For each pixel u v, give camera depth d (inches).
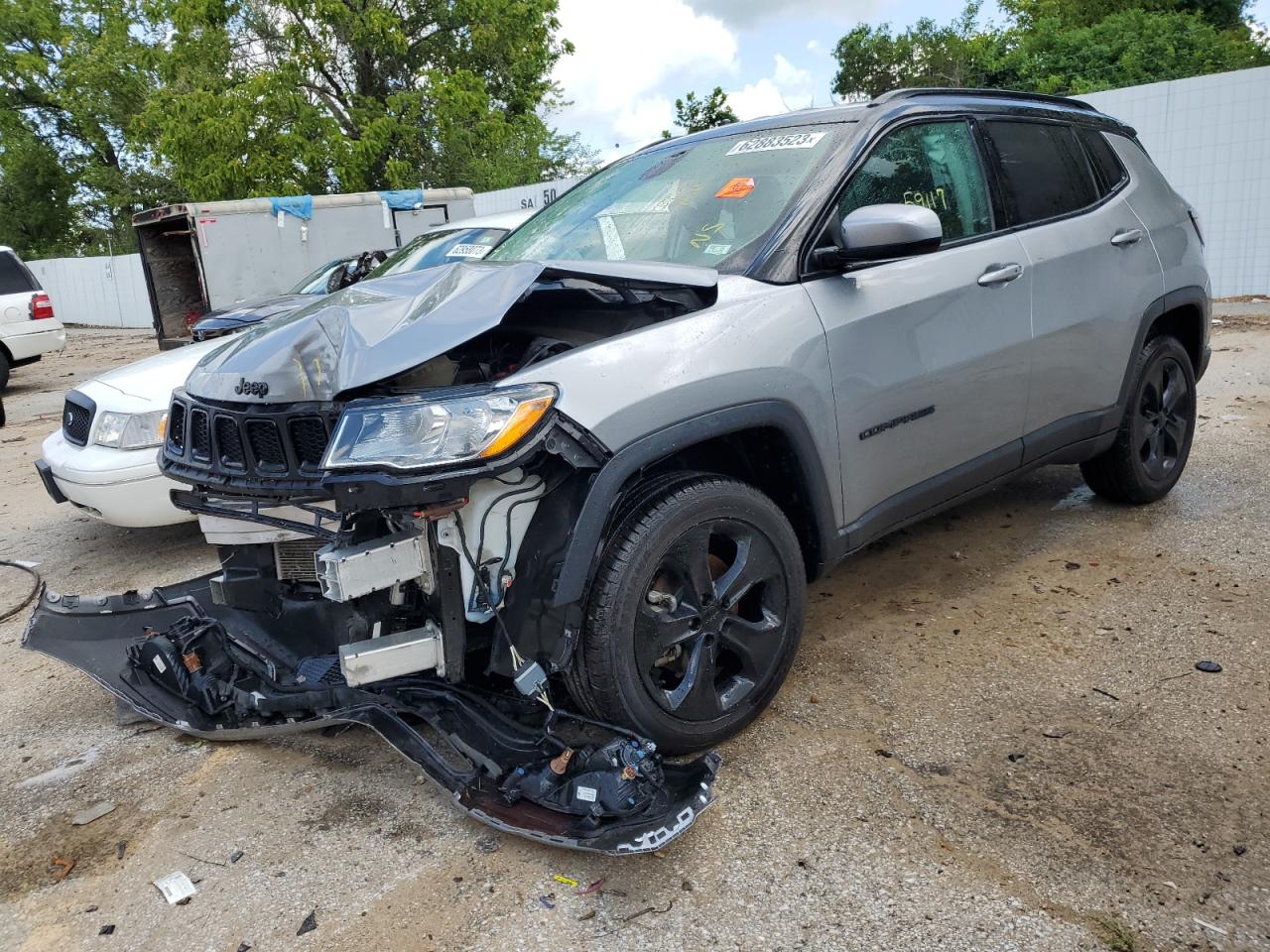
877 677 126.7
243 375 99.4
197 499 114.4
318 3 831.7
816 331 114.2
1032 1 1355.8
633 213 137.2
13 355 524.4
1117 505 187.5
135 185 1445.6
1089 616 141.5
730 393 104.3
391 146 916.6
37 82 1545.3
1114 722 113.0
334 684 112.7
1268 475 198.8
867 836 94.7
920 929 82.0
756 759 109.1
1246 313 428.5
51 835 104.3
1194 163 494.0
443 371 102.0
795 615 115.5
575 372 96.0
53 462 196.7
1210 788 99.4
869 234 111.0
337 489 89.2
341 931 85.7
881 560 168.2
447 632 98.0
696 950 81.0
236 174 838.5
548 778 95.0
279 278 542.6
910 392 126.0
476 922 85.7
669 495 102.1
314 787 109.9
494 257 148.4
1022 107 157.6
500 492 95.0
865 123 130.3
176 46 875.4
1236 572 152.6
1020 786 101.4
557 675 105.1
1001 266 139.0
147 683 126.6
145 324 1115.3
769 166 131.0
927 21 1343.5
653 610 101.8
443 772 97.1
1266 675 121.5
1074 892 85.4
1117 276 160.4
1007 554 167.5
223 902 90.8
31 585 192.2
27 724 131.8
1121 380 165.0
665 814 88.7
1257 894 84.2
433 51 959.0
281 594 124.6
